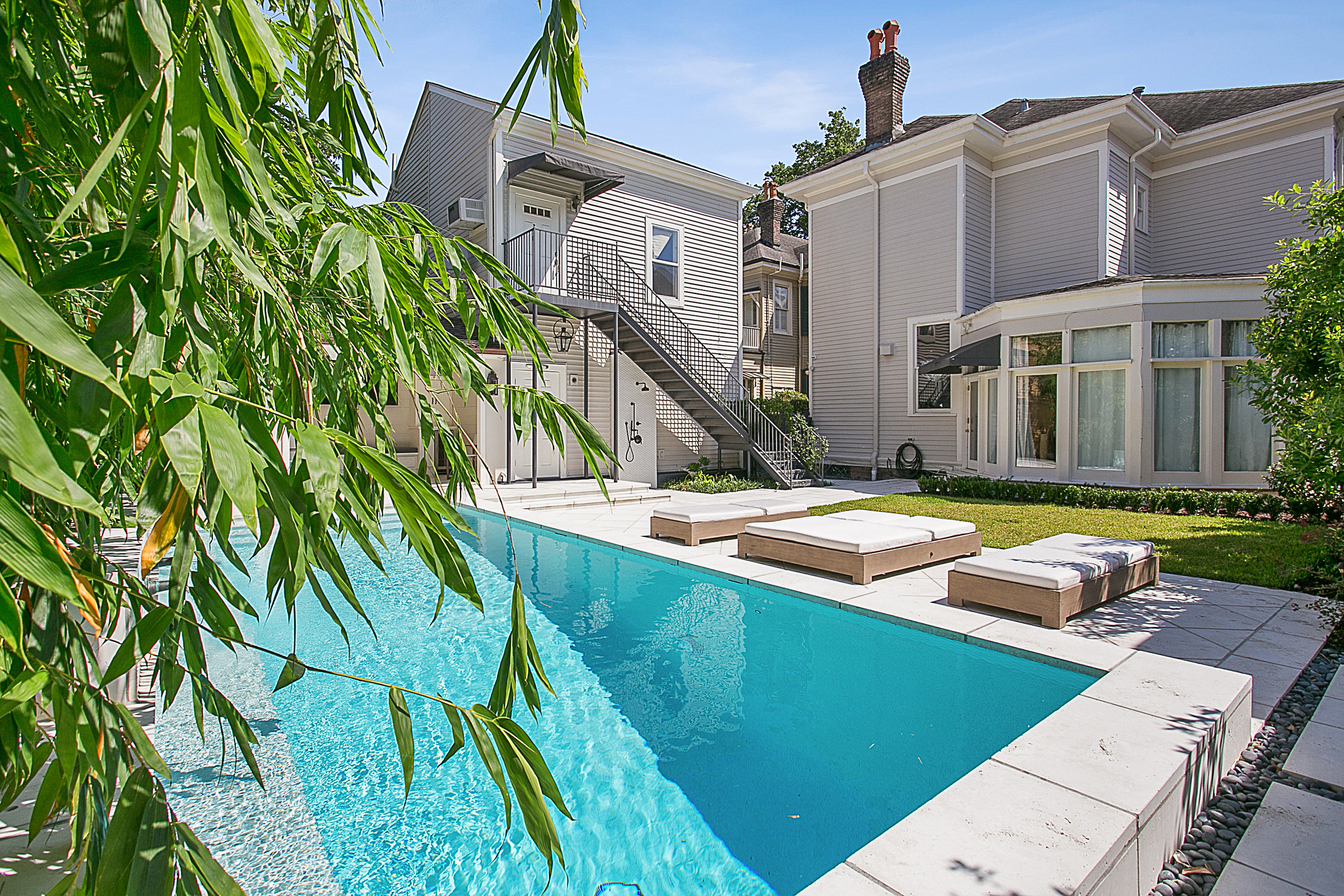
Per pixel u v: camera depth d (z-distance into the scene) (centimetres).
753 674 409
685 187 1412
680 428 1455
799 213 3170
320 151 157
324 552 93
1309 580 543
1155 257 1406
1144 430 1013
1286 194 1233
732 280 1508
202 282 109
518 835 255
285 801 271
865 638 464
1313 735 305
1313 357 495
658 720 351
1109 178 1250
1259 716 328
